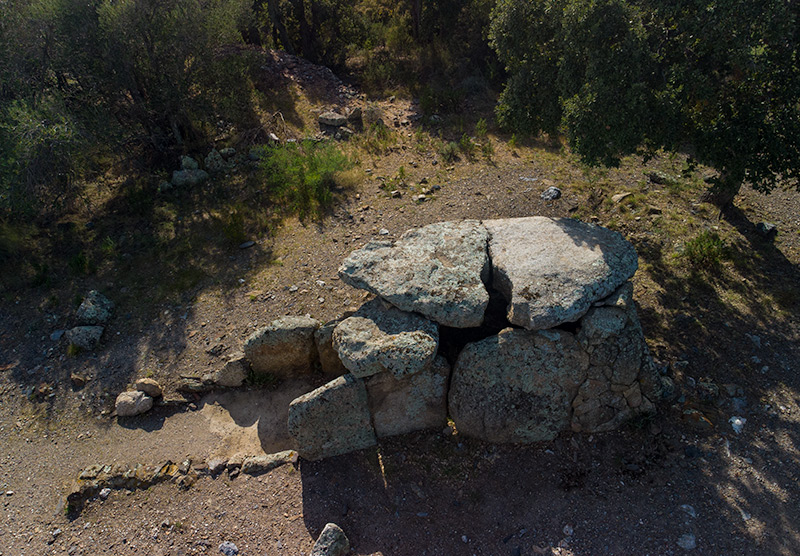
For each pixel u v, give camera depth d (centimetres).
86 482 639
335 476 632
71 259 982
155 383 741
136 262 975
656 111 696
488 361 618
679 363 704
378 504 603
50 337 840
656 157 1217
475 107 1496
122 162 1194
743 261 862
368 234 999
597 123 726
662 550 529
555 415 632
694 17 655
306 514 594
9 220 1028
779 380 675
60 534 601
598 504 577
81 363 795
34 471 671
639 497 578
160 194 1153
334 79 1627
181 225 1063
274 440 691
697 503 563
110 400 748
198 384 750
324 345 713
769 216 975
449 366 643
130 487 640
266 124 1320
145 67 1173
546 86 869
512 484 609
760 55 640
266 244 1003
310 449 640
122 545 585
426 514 591
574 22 709
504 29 871
